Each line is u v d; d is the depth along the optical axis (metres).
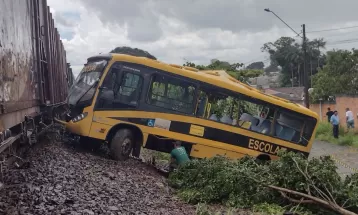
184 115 12.89
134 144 12.58
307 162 9.30
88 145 12.83
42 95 12.43
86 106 11.83
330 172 9.09
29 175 7.98
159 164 14.48
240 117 13.81
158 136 12.61
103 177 9.23
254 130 13.99
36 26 12.16
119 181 9.34
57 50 18.44
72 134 12.41
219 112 13.45
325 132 30.30
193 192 9.62
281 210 8.86
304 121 14.90
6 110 7.29
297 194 8.92
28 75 10.15
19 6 9.23
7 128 7.68
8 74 7.61
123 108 12.11
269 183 9.45
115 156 11.91
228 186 9.45
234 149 13.69
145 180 10.33
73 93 12.58
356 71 43.81
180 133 12.85
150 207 7.98
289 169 9.40
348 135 26.97
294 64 76.19
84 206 6.80
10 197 6.40
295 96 56.50
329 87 42.97
